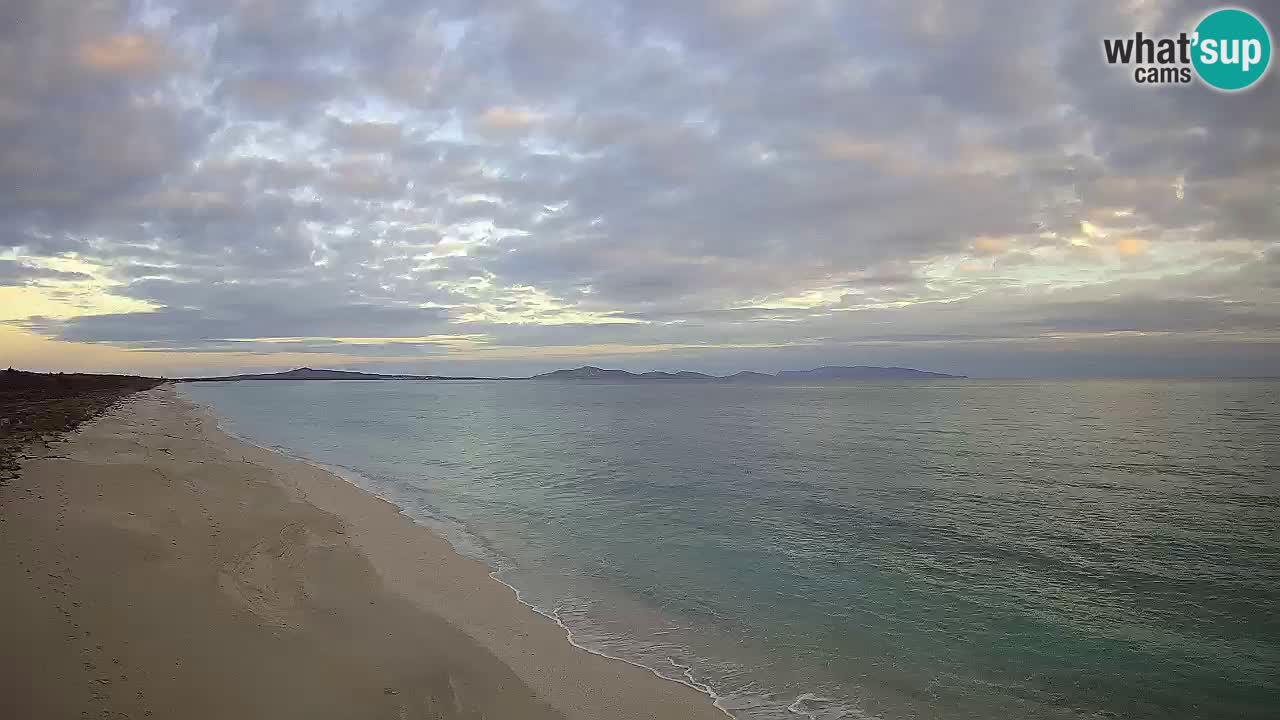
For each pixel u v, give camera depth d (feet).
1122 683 28.53
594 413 235.40
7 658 22.59
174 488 54.65
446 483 78.43
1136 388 567.18
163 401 239.71
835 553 48.34
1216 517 61.98
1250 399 326.65
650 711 24.93
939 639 32.76
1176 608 37.68
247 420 192.95
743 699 26.30
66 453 69.82
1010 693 27.43
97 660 23.39
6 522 37.58
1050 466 95.86
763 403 314.35
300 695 22.99
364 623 30.53
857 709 25.88
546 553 47.14
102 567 32.01
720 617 35.14
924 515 62.03
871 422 186.50
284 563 37.73
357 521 54.34
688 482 79.97
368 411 248.11
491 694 24.91
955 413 226.99
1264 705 26.78
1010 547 50.60
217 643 26.09
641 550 48.34
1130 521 60.13
